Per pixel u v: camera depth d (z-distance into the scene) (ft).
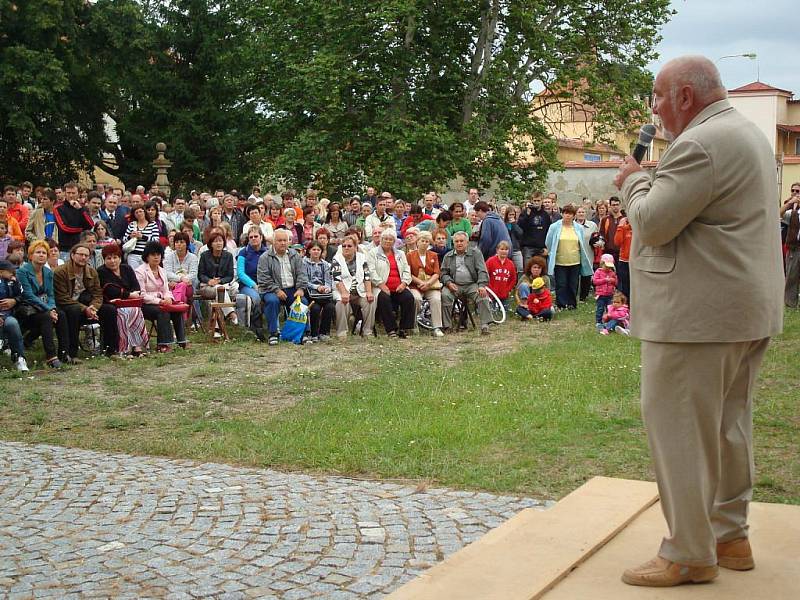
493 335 44.91
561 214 60.70
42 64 91.09
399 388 30.45
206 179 110.22
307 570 14.89
